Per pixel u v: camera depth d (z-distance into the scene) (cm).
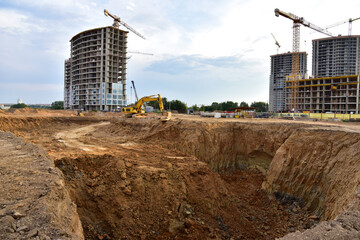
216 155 3048
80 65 11350
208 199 1716
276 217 1936
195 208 1634
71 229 730
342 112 8538
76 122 6103
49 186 848
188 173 1847
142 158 2141
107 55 10531
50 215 668
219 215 1705
